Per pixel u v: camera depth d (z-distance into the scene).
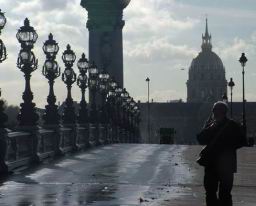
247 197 18.78
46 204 16.61
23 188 20.66
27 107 31.66
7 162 26.12
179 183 22.52
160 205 16.48
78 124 48.88
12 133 26.72
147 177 24.80
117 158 37.47
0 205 16.38
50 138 37.03
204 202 17.16
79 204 16.64
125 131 102.31
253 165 33.12
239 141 12.84
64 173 26.39
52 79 38.28
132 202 17.09
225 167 12.73
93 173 26.48
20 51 31.41
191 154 43.16
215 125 12.98
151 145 62.94
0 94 25.12
